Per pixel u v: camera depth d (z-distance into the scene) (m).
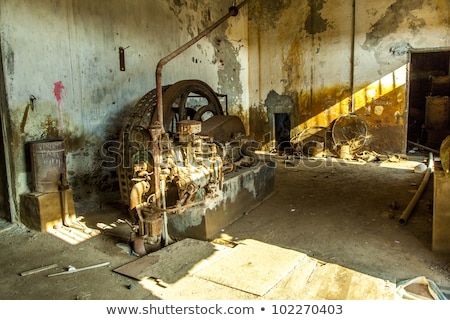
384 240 4.16
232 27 9.48
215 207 4.43
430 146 10.41
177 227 4.44
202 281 3.19
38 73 4.70
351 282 3.15
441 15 8.11
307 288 3.06
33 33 4.61
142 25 6.36
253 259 3.59
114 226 4.61
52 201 4.51
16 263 3.64
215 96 6.42
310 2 9.31
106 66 5.68
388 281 3.18
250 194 5.34
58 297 3.00
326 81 9.40
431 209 5.06
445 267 3.53
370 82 8.92
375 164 8.21
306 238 4.26
